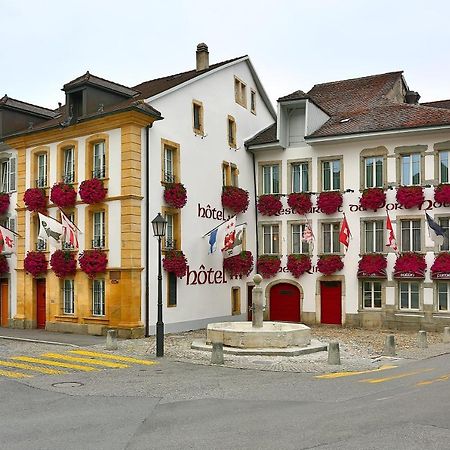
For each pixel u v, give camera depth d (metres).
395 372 15.84
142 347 20.77
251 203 31.27
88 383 13.98
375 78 35.06
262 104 33.56
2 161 29.73
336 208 29.09
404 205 27.42
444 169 27.11
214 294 28.23
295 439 8.55
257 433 8.94
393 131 27.41
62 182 25.86
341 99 33.88
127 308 23.44
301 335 20.09
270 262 30.56
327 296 29.48
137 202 23.86
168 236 25.80
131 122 23.70
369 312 28.28
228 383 13.97
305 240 28.27
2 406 11.34
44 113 30.39
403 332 26.83
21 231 27.73
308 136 29.31
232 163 30.03
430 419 9.75
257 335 19.48
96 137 24.77
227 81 30.09
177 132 26.30
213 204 28.41
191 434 8.96
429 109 28.50
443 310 26.91
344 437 8.63
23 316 27.28
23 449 8.24
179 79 29.12
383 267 27.88
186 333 25.44
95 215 25.08
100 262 23.97
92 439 8.75
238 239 27.16
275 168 31.34
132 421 9.91
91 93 25.33
